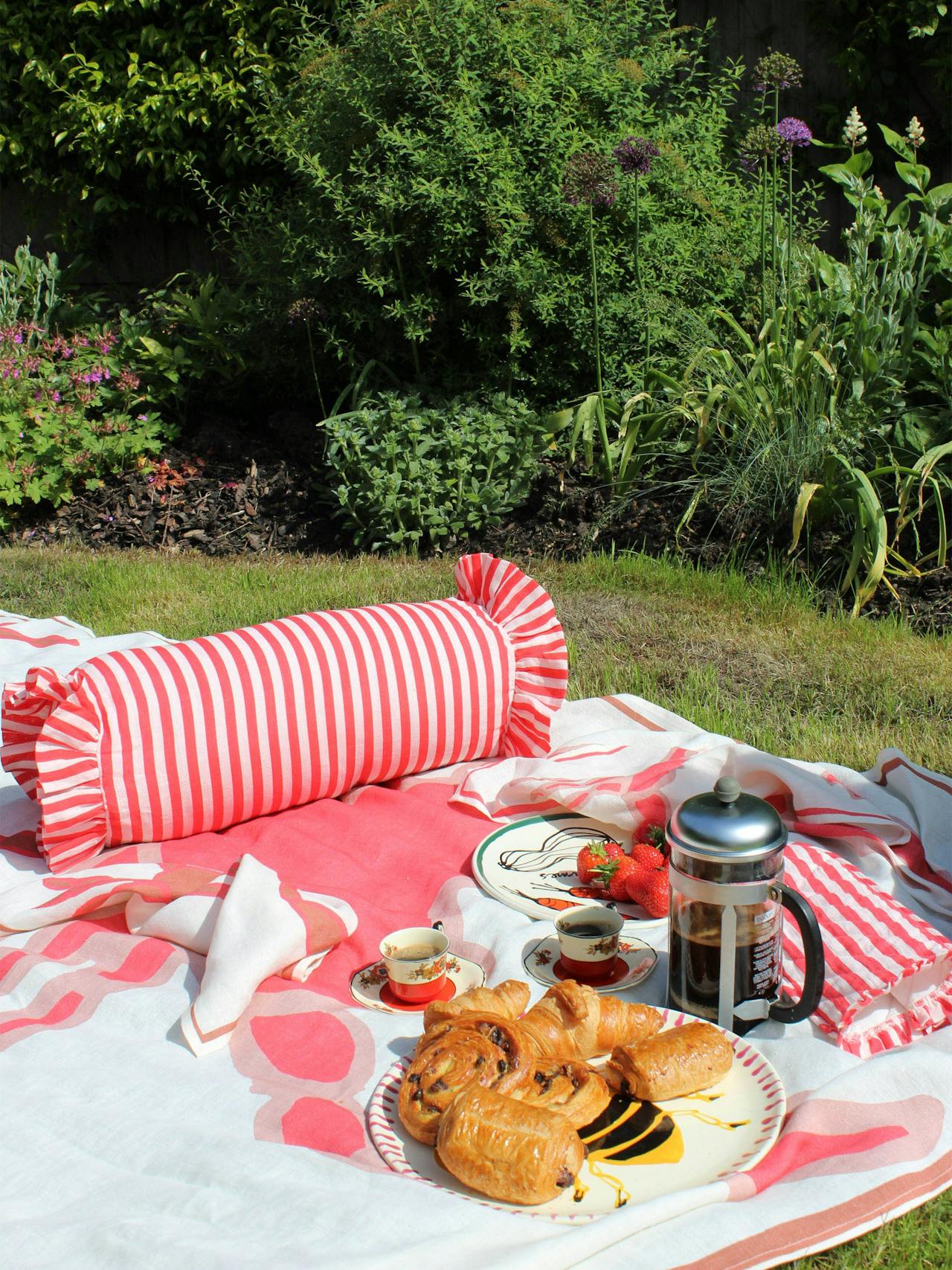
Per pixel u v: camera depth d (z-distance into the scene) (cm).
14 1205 159
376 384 660
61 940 228
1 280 734
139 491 641
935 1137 172
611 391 617
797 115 756
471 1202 153
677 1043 178
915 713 368
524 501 580
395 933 210
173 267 841
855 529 495
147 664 266
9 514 636
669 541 537
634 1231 149
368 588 505
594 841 267
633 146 530
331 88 641
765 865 191
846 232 576
